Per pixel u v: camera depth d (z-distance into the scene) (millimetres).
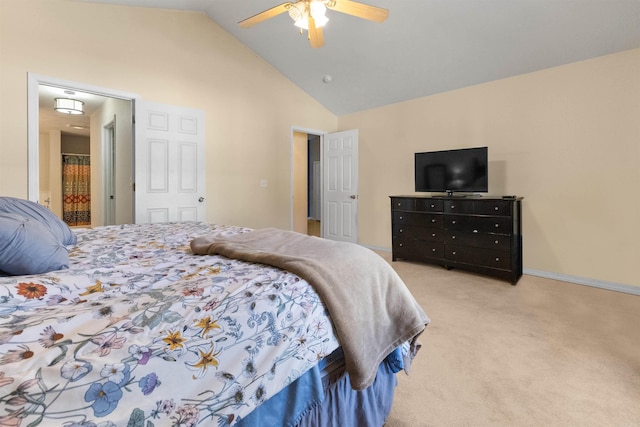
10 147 2699
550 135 3434
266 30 3904
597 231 3189
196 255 1382
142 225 2373
